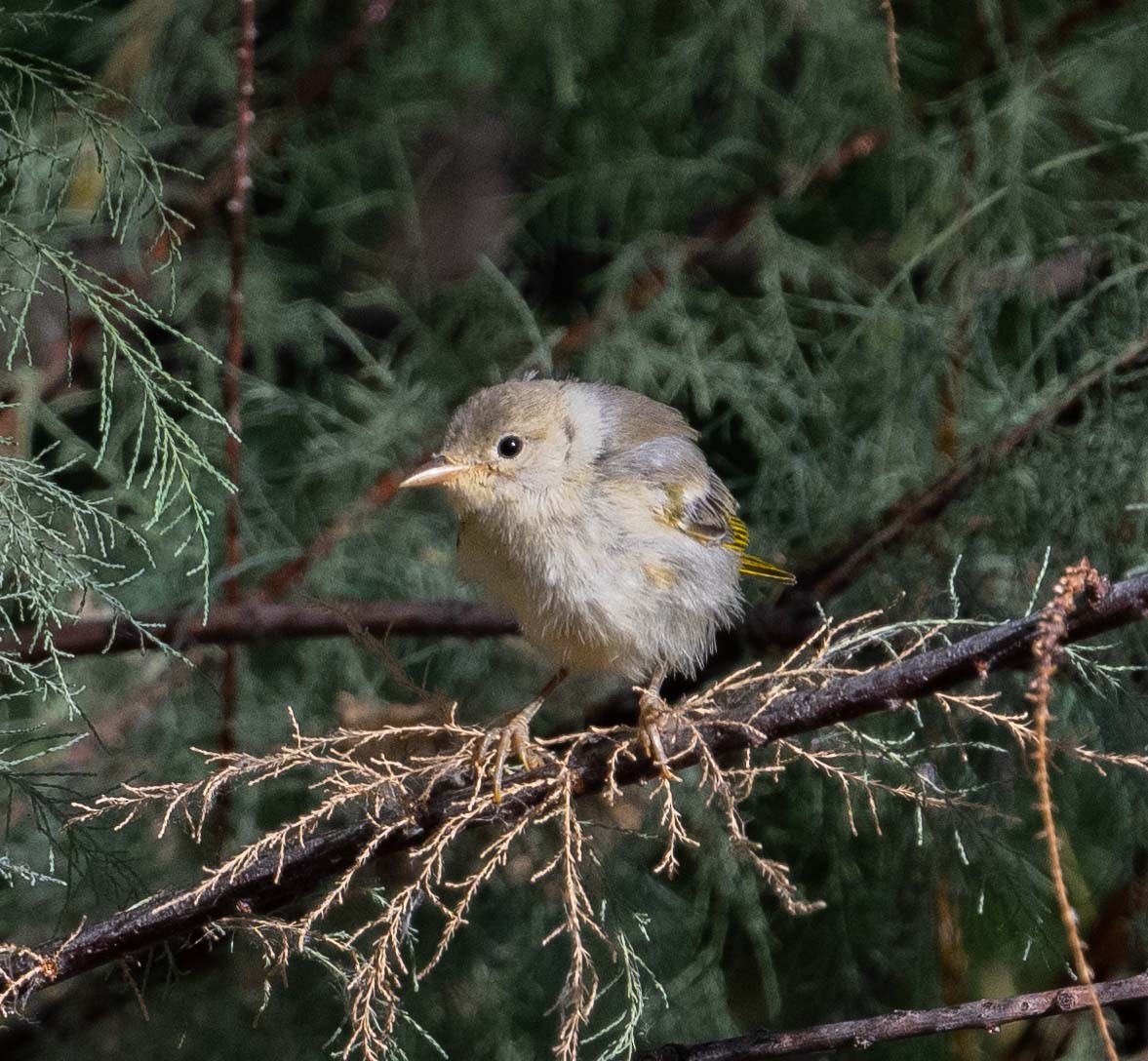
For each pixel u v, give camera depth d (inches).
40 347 439.5
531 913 407.5
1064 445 402.3
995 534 404.2
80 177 436.5
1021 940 393.7
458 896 407.8
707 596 352.8
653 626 346.6
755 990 417.7
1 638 328.2
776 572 393.1
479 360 504.1
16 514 293.7
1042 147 463.8
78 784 407.8
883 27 477.7
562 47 496.4
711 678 416.2
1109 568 395.2
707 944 420.2
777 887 266.5
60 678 295.3
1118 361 401.7
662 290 496.1
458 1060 402.6
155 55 488.7
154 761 422.6
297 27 510.6
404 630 413.1
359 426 479.5
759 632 411.5
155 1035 402.0
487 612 414.3
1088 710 379.2
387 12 499.8
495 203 544.7
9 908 394.6
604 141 512.1
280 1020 403.9
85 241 476.7
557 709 448.1
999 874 376.8
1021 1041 383.9
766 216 491.5
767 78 522.6
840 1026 263.9
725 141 505.4
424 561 474.0
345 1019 294.2
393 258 534.3
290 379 524.1
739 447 499.8
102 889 372.5
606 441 352.2
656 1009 393.4
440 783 279.9
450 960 408.2
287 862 273.0
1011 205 447.8
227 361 423.2
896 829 403.9
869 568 411.8
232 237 399.2
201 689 431.8
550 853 403.9
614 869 402.9
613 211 520.7
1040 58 466.3
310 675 444.5
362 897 387.2
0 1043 397.1
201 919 270.7
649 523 346.0
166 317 480.7
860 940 408.5
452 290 514.0
